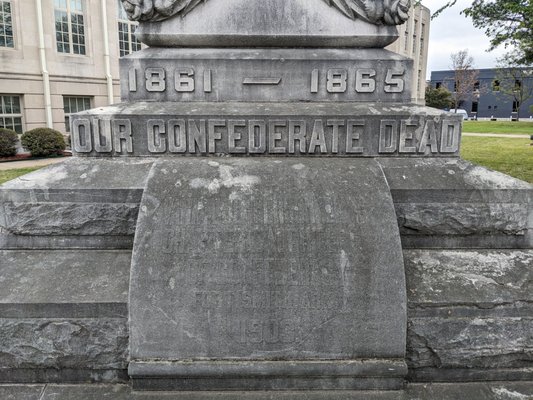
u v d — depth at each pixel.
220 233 2.75
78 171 3.19
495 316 2.73
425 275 2.88
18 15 17.77
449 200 3.07
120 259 3.00
